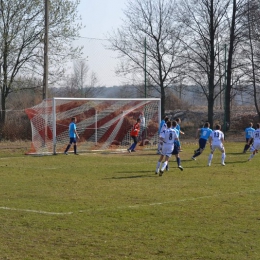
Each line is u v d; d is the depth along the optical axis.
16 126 38.91
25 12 41.12
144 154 31.97
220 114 52.56
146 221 12.52
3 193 16.62
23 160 27.80
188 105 54.84
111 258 9.55
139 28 47.44
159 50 46.91
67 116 34.28
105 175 21.39
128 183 19.02
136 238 10.93
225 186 18.33
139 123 33.97
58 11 41.28
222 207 14.30
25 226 11.98
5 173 21.95
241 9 49.88
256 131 27.95
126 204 14.72
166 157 21.56
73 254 9.79
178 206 14.44
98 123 35.41
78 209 13.98
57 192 16.84
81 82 44.69
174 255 9.74
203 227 11.91
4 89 41.69
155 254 9.80
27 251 9.98
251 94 51.97
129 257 9.61
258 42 50.19
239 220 12.65
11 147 34.81
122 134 36.03
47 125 32.94
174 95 51.44
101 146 35.25
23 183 18.94
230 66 49.28
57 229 11.70
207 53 49.78
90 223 12.28
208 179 20.23
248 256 9.68
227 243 10.55
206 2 49.56
